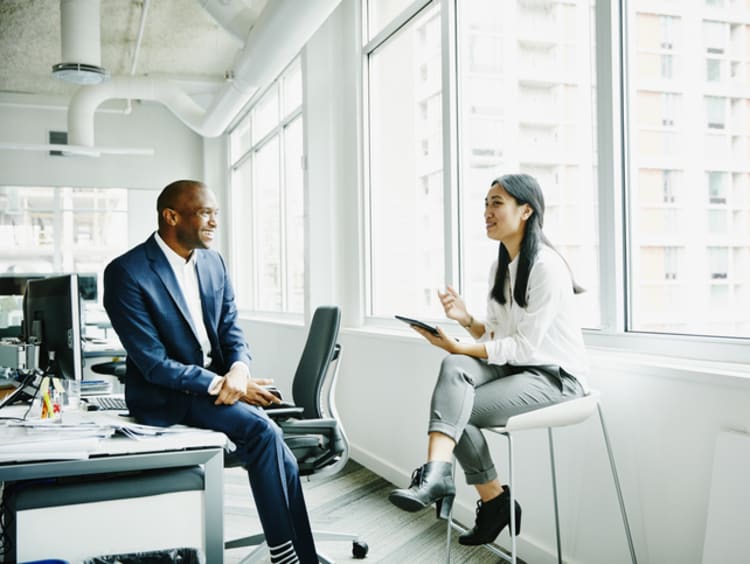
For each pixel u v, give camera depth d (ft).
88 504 5.11
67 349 7.48
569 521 7.60
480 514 6.72
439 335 6.76
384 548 8.92
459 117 11.08
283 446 6.63
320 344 8.80
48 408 6.37
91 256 26.50
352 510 10.61
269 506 6.43
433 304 13.50
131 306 6.63
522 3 10.28
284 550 6.40
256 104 23.50
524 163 10.37
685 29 7.00
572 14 9.05
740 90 6.57
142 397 6.69
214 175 27.25
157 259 6.87
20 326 10.14
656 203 7.25
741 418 5.69
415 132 13.97
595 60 7.75
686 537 6.19
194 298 7.23
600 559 7.18
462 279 11.03
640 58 7.41
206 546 5.38
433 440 6.18
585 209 8.70
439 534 9.45
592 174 8.36
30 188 25.86
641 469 6.68
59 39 20.15
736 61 6.59
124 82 21.21
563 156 9.26
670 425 6.35
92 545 5.12
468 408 6.30
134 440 5.32
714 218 6.73
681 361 6.66
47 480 5.47
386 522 9.99
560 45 9.37
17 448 4.95
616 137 7.53
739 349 6.20
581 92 8.84
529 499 8.25
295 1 11.20
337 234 14.90
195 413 6.55
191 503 5.39
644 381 6.64
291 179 20.24
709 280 6.77
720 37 6.72
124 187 26.76
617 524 6.95
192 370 6.59
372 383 12.96
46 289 7.93
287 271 20.48
